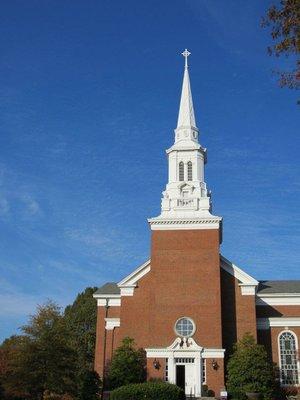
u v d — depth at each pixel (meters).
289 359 56.84
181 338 53.00
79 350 85.50
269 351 57.34
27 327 47.47
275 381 53.78
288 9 19.25
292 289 62.44
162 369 52.31
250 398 48.19
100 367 59.19
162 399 44.59
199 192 59.88
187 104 65.44
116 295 62.25
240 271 57.88
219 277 55.25
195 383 51.22
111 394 46.09
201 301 54.56
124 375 51.16
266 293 61.16
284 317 58.56
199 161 61.62
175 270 55.97
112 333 60.53
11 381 44.97
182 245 56.84
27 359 45.28
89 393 49.62
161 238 57.38
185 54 69.31
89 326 91.62
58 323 48.50
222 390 49.06
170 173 61.50
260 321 58.62
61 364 46.00
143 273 59.34
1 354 48.75
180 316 54.25
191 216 58.25
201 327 53.56
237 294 57.16
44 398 48.47
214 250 56.28
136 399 44.72
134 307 58.16
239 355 50.66
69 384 46.31
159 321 54.25
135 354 52.88
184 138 62.88
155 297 55.16
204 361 52.16
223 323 56.19
